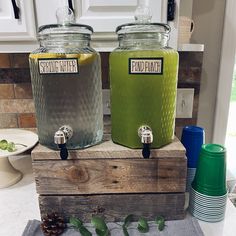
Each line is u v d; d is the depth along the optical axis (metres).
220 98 0.92
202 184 0.57
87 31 0.53
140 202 0.56
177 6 0.58
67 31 0.51
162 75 0.49
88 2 0.57
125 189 0.55
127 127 0.52
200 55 0.81
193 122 0.88
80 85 0.51
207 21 0.86
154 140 0.52
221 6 0.84
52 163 0.53
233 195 0.94
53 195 0.55
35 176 0.54
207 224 0.57
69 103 0.51
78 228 0.54
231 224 0.57
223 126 0.95
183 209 0.57
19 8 0.57
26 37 0.59
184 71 0.83
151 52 0.48
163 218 0.57
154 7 0.57
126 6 0.57
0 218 0.61
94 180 0.54
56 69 0.49
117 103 0.53
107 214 0.57
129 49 0.50
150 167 0.54
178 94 0.85
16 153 0.70
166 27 0.52
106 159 0.53
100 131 0.58
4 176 0.74
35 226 0.55
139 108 0.50
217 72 0.91
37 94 0.53
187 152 0.66
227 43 0.86
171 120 0.55
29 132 0.85
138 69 0.48
